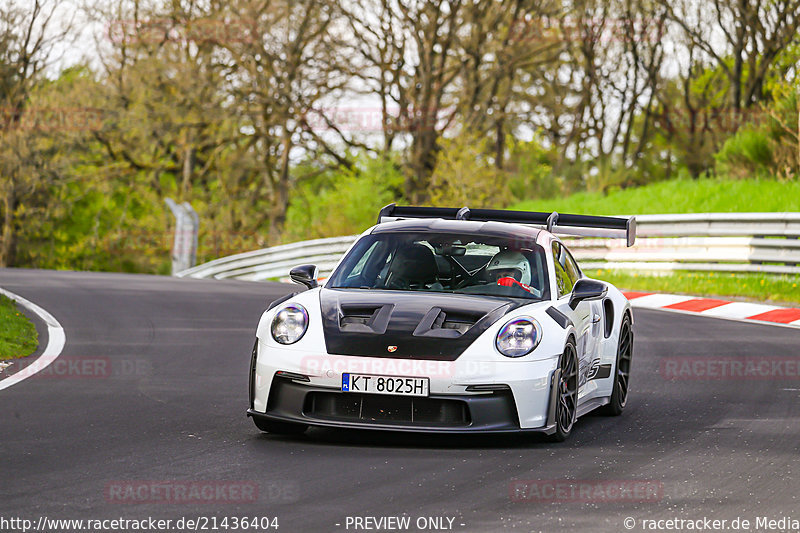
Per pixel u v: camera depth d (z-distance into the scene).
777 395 26.94
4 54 149.25
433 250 23.27
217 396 25.45
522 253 23.20
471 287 22.39
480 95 132.75
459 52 124.56
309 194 153.38
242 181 161.12
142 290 57.12
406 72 122.44
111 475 16.98
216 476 17.06
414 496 15.94
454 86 127.69
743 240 57.44
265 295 54.66
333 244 76.06
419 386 19.34
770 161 82.38
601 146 139.50
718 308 49.00
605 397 24.36
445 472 17.69
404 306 20.86
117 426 21.41
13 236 168.12
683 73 135.50
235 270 86.62
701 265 59.66
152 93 132.12
